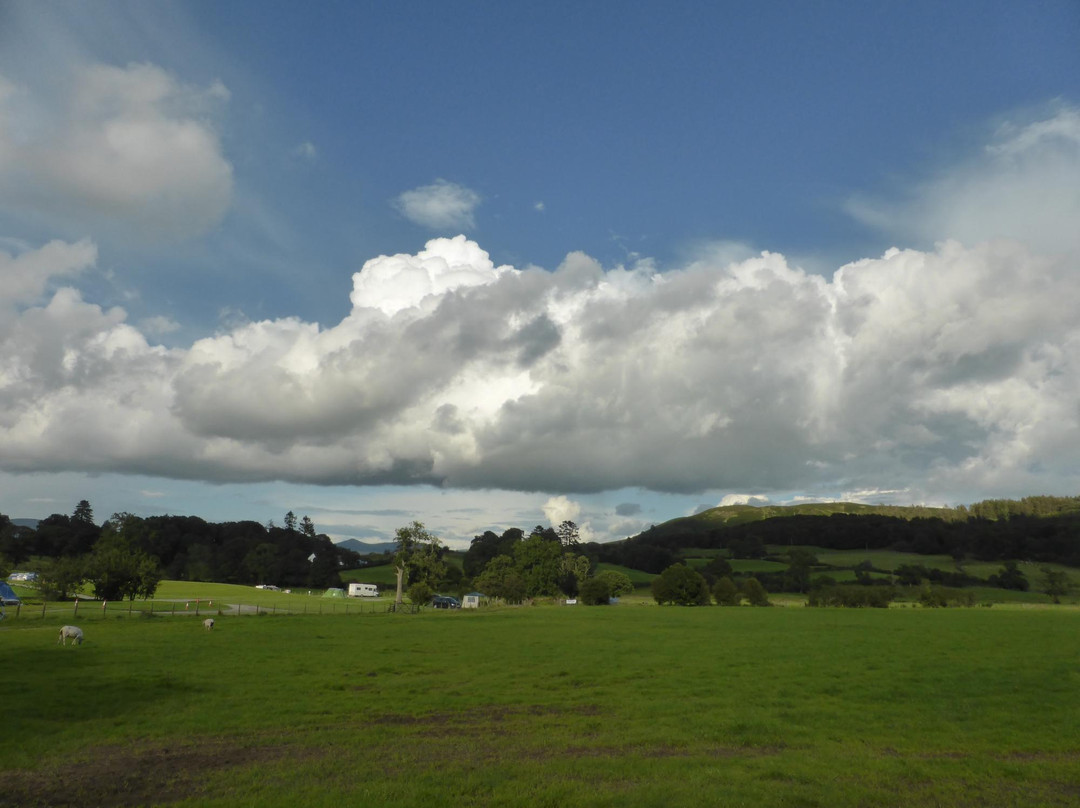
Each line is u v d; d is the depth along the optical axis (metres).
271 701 27.89
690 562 191.88
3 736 21.88
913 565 166.62
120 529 150.25
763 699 28.98
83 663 35.62
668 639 50.69
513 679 33.66
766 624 63.88
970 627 60.44
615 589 129.00
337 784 17.02
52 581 85.94
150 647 42.00
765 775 18.02
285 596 125.25
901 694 29.95
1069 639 50.31
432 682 32.66
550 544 133.75
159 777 17.94
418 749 20.98
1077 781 17.89
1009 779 17.98
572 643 47.94
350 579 191.75
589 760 19.39
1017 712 26.52
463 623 63.47
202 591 129.00
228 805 15.34
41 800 16.12
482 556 185.12
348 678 33.44
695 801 15.53
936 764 19.34
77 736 22.19
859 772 18.36
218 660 37.94
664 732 23.30
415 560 95.50
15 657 36.97
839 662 38.94
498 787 16.62
